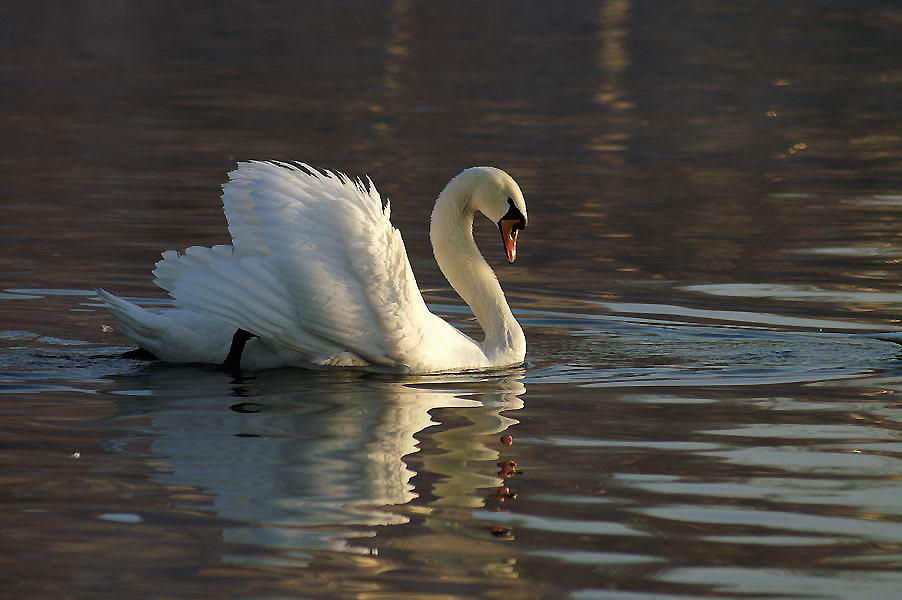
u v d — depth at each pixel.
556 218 21.86
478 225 21.48
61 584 7.78
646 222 21.62
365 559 8.24
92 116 31.69
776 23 56.91
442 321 13.71
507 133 30.88
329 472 9.83
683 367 13.50
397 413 11.56
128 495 9.22
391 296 12.84
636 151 28.94
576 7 62.06
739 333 15.00
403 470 9.95
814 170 27.06
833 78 41.72
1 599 7.56
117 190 22.94
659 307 16.25
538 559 8.33
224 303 12.45
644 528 8.89
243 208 12.76
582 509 9.21
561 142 29.81
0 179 23.67
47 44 45.62
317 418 11.30
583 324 15.49
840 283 17.48
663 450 10.61
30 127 29.80
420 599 7.70
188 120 31.56
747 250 19.58
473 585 7.89
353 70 41.62
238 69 41.22
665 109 35.44
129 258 17.94
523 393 12.45
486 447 10.60
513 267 18.47
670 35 52.41
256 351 12.99
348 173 25.38
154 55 43.88
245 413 11.38
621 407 11.95
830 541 8.70
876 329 15.12
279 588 7.79
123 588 7.75
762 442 10.86
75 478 9.55
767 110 35.66
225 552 8.28
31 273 16.91
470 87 38.62
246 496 9.27
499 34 51.72
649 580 8.05
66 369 12.69
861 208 22.98
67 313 15.00
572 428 11.21
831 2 64.75
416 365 13.08
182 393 11.98
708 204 23.19
